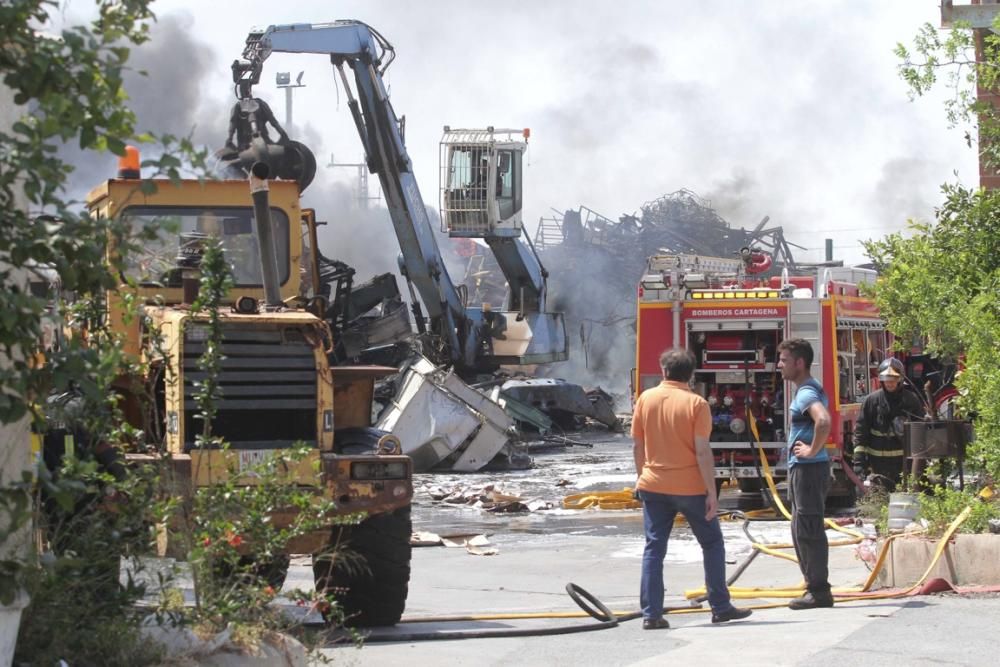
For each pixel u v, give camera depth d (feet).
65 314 26.68
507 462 141.49
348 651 42.29
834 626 43.45
